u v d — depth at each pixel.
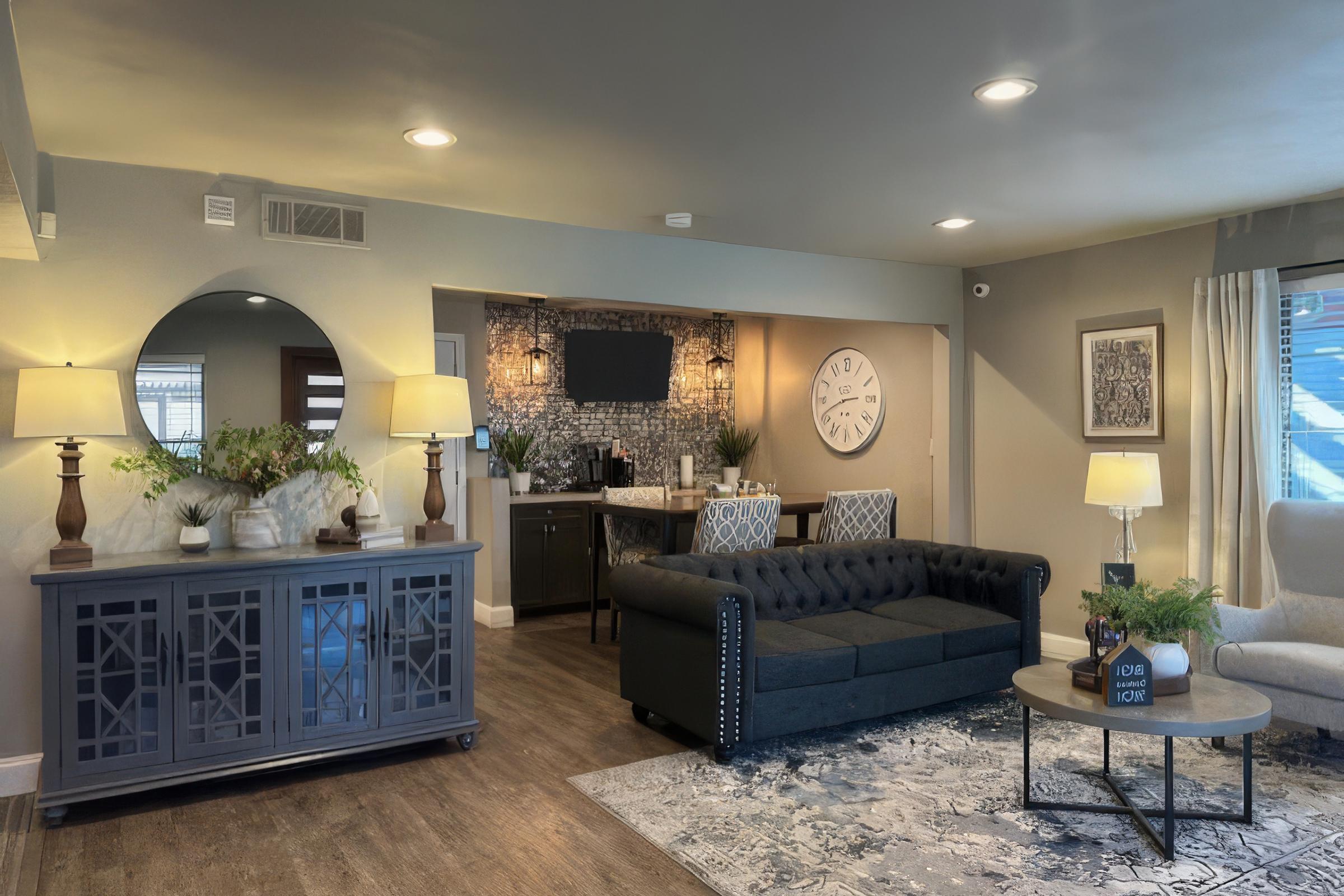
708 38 2.59
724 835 3.08
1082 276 5.57
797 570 4.72
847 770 3.69
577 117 3.23
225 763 3.44
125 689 3.28
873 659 4.04
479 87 2.95
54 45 2.57
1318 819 3.18
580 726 4.28
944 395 6.32
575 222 4.84
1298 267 4.57
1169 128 3.39
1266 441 4.63
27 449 3.54
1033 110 3.19
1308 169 3.94
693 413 8.19
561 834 3.11
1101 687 3.12
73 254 3.63
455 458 6.89
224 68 2.76
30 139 3.03
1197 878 2.75
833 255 5.82
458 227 4.56
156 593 3.32
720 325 8.36
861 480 7.13
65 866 2.88
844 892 2.68
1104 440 5.46
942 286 6.25
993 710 4.53
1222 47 2.67
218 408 3.90
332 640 3.66
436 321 6.76
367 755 3.90
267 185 4.05
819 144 3.56
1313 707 3.67
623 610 4.38
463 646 3.97
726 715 3.69
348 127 3.31
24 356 3.54
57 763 3.17
